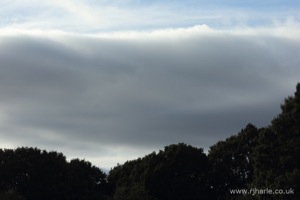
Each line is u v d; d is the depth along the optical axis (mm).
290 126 68875
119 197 89062
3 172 88750
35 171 89938
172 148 102438
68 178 93625
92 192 98188
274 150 68750
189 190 98750
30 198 87938
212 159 106125
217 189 103500
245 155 104375
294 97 70938
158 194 97500
